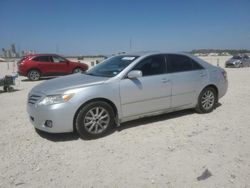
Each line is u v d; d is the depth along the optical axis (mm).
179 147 4832
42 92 5238
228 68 29391
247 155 4469
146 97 5867
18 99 10180
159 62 6199
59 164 4258
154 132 5633
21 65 18016
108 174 3912
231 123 6227
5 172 4035
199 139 5211
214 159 4328
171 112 7156
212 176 3807
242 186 3551
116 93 5461
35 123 5289
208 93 7066
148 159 4367
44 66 18359
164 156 4469
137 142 5098
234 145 4898
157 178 3775
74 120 5156
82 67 19906
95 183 3688
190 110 7402
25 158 4492
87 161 4340
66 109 5008
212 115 6926
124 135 5477
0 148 4926
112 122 5539
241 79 16062
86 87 5199
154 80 5957
